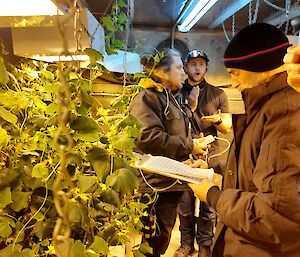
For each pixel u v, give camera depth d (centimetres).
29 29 113
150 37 402
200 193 125
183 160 198
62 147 51
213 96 279
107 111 117
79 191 100
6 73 98
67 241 48
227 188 123
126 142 107
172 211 205
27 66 133
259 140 107
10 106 101
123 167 111
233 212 107
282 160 97
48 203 103
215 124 264
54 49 115
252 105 111
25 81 130
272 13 339
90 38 107
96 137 96
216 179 151
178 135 198
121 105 123
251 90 109
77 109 96
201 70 277
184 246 283
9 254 92
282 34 111
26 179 102
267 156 100
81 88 97
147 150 188
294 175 96
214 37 413
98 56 101
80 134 93
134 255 128
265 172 100
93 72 116
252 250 109
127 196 126
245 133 115
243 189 114
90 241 109
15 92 105
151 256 195
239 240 112
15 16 96
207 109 273
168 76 199
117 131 114
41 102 108
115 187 102
